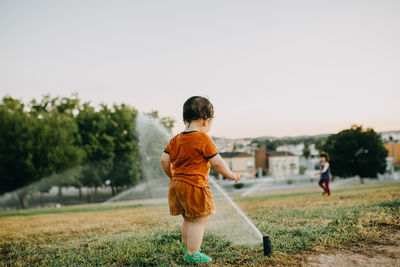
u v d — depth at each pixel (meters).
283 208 6.20
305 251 2.77
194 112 2.64
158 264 2.65
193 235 2.53
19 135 24.91
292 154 78.75
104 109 32.03
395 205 4.86
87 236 4.28
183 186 2.47
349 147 37.81
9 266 2.90
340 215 4.37
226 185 44.03
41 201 35.97
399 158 50.78
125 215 7.31
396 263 2.37
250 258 2.66
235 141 82.25
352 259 2.50
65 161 26.58
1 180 24.75
